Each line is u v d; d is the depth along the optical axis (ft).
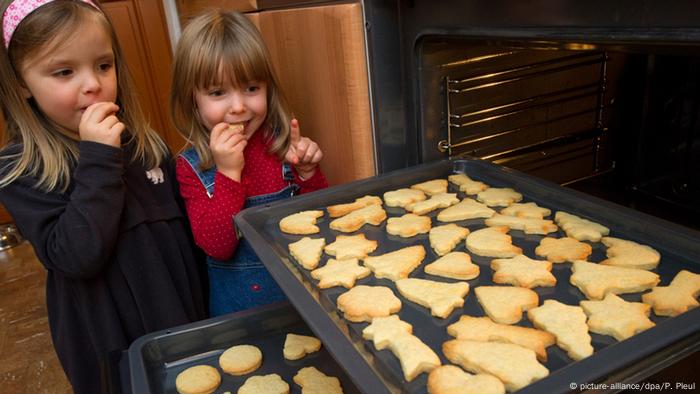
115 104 2.63
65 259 2.37
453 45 2.73
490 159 3.19
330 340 1.42
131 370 1.90
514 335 1.54
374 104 2.80
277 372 2.08
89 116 2.33
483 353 1.46
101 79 2.43
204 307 3.13
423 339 1.60
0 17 2.28
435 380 1.38
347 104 2.90
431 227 2.29
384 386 1.24
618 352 1.23
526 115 3.23
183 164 2.97
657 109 3.04
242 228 2.21
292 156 3.05
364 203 2.52
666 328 1.29
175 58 2.91
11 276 6.22
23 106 2.43
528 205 2.34
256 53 2.78
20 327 5.15
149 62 6.30
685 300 1.54
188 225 3.12
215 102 2.82
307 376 2.00
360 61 2.75
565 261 1.91
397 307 1.74
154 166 2.90
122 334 2.65
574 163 3.54
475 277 1.88
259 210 2.40
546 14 1.86
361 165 2.98
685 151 2.92
